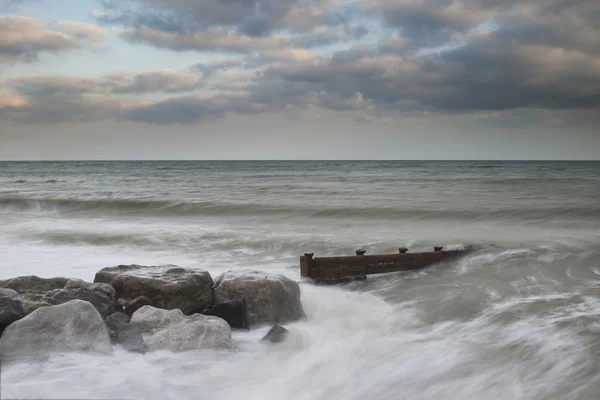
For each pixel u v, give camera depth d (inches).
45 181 2349.9
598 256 528.4
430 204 990.4
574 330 302.8
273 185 1766.7
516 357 270.5
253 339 297.3
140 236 704.4
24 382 214.1
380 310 382.0
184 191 1501.0
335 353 290.0
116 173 3521.2
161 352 260.4
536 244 591.2
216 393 232.8
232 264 543.2
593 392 226.4
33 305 287.3
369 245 629.3
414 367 267.9
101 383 220.5
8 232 760.3
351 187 1576.0
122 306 324.2
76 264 538.0
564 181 1695.4
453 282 459.2
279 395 235.1
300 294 385.4
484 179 1911.9
